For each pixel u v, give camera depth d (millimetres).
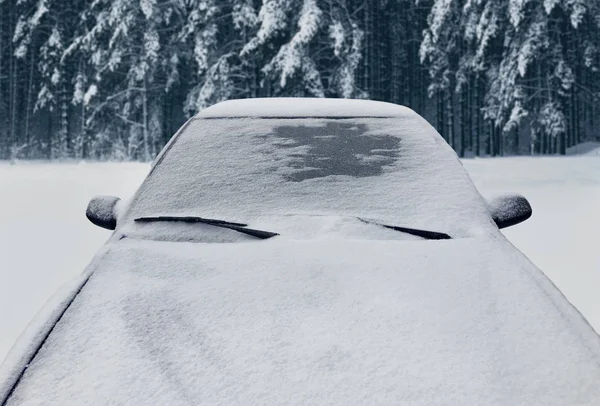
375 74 39281
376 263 2254
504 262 2266
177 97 39625
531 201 10062
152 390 1580
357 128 3156
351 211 2652
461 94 38781
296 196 2730
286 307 1975
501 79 29266
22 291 4938
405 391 1572
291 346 1764
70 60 38188
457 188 2777
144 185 2850
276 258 2291
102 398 1555
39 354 1737
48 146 44219
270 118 3230
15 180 14836
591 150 34469
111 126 32750
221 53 30703
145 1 29297
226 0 31469
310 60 26750
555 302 2025
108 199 2932
